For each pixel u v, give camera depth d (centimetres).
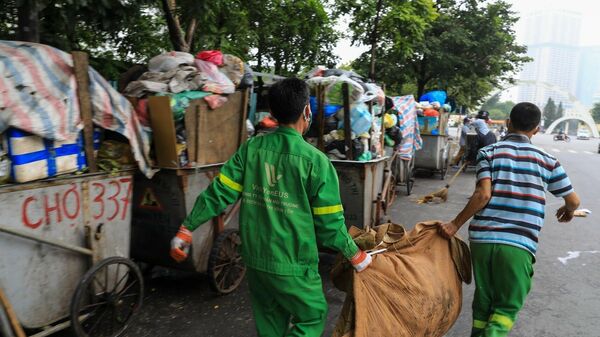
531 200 270
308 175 226
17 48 273
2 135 251
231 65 429
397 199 872
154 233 398
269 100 241
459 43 1702
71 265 294
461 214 285
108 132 339
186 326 358
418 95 1858
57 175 281
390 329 251
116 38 634
